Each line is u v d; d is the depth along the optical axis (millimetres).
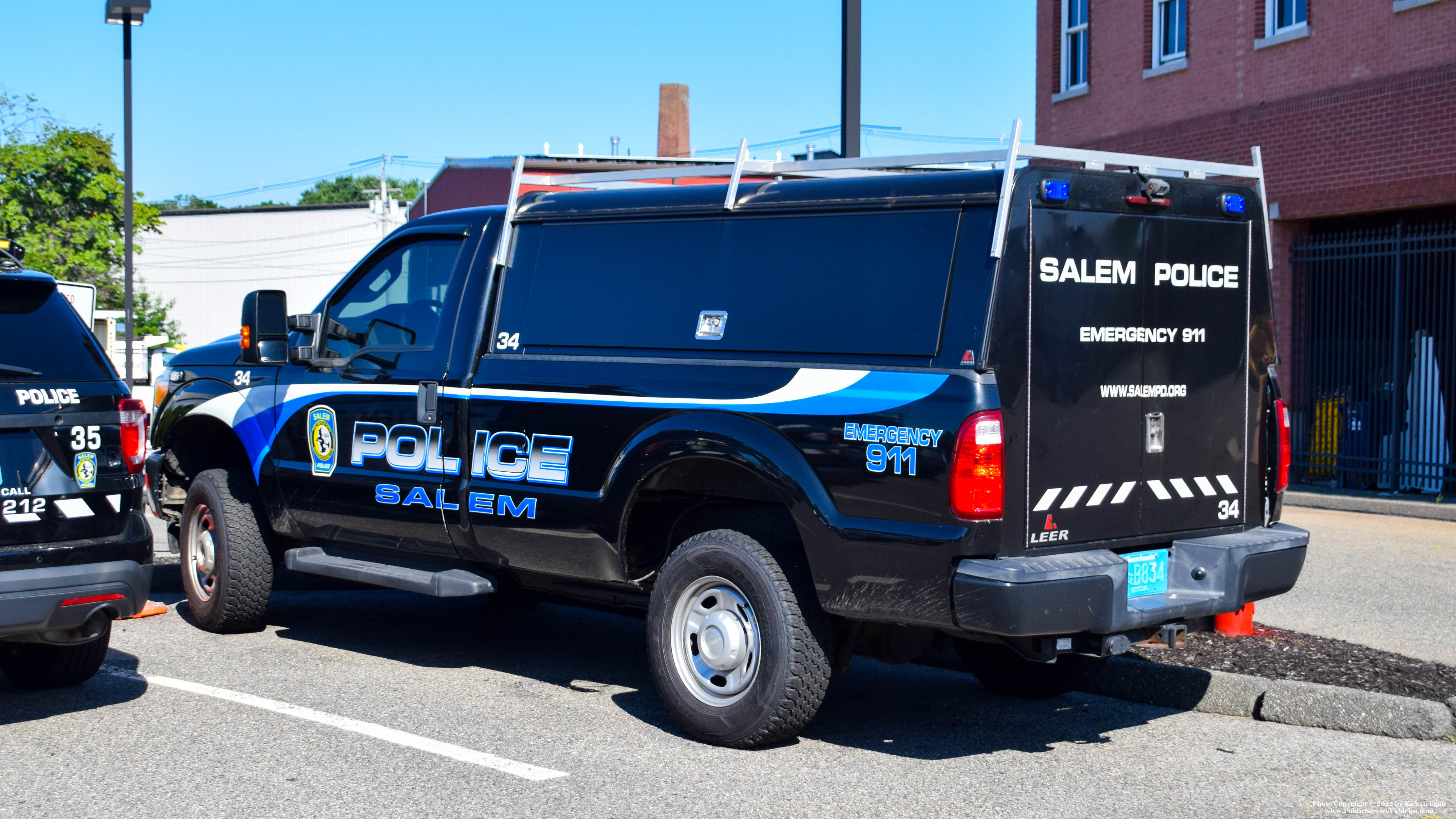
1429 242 13750
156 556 9258
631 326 5781
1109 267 5062
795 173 5508
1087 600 4734
